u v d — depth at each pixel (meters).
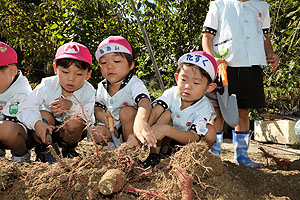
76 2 5.15
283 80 4.84
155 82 7.13
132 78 2.52
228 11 2.97
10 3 5.70
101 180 1.56
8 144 2.36
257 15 3.01
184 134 2.15
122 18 5.54
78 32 4.86
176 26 5.51
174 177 1.68
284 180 2.17
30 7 5.94
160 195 1.62
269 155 2.93
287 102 6.27
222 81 2.78
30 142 2.49
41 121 2.26
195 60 2.28
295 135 4.69
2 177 1.66
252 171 2.35
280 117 5.08
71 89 2.37
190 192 1.62
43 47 5.50
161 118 2.43
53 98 2.49
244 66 2.91
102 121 2.71
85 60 2.34
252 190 2.06
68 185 1.67
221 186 1.78
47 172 1.75
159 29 5.56
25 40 5.61
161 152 2.33
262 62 2.95
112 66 2.42
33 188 1.67
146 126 2.02
